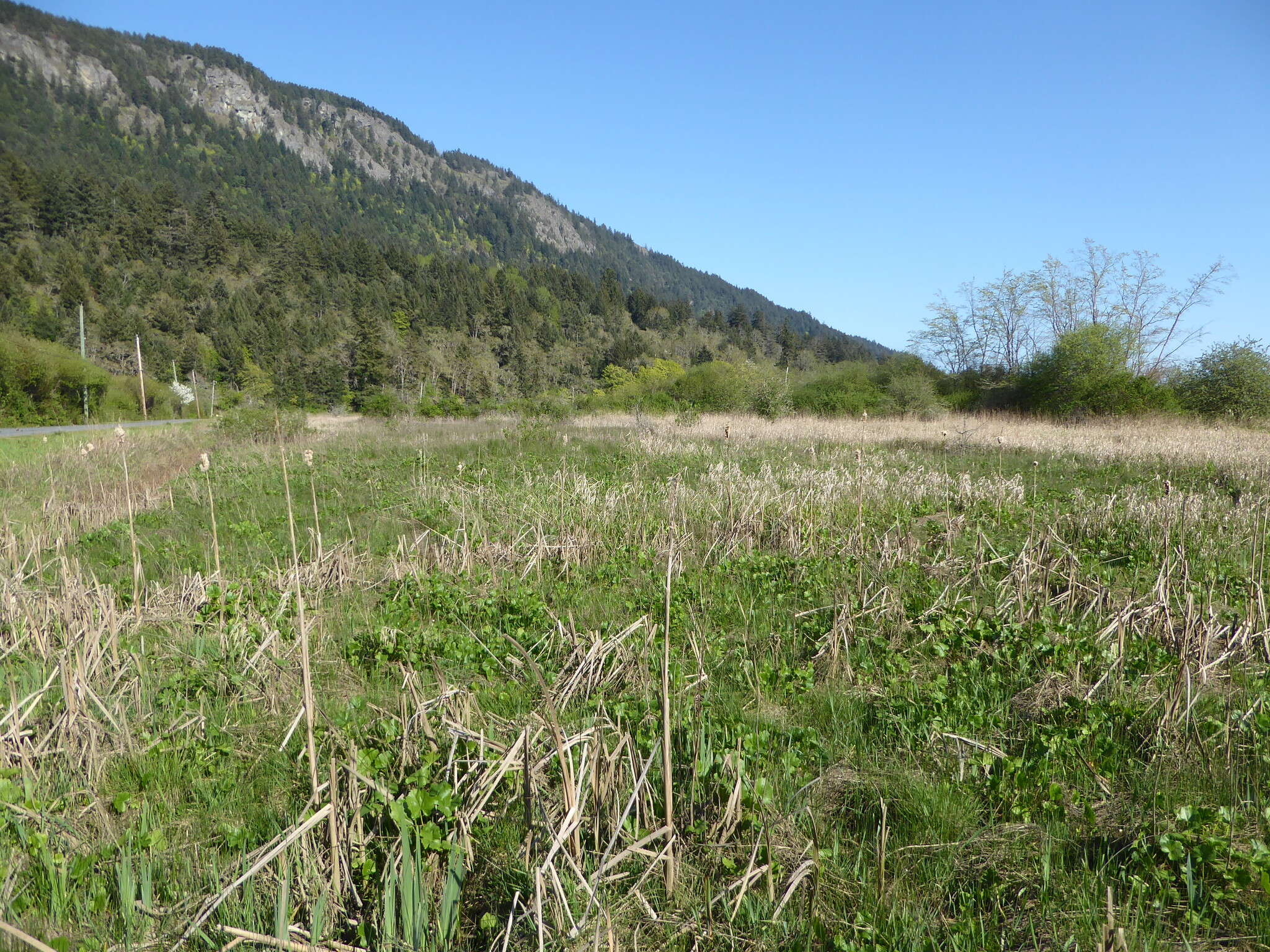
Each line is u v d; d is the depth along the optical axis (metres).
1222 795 3.67
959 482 12.69
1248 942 2.78
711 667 5.35
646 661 4.98
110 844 3.41
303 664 3.25
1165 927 2.90
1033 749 4.10
